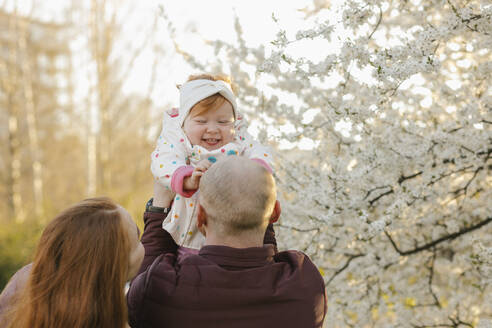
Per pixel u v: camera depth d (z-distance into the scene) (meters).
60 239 1.12
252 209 1.23
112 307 1.11
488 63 2.56
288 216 3.02
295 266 1.32
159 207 1.59
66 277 1.09
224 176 1.24
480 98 2.69
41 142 15.55
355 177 2.59
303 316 1.25
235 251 1.25
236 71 3.30
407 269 3.06
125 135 14.84
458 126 2.65
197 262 1.27
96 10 12.43
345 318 3.05
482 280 2.64
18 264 5.65
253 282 1.23
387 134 2.73
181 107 1.60
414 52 2.20
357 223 2.77
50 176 15.60
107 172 12.27
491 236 2.86
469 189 2.92
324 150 2.94
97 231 1.13
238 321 1.20
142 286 1.28
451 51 2.78
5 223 8.34
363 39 2.52
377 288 3.04
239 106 3.22
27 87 13.06
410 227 3.01
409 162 2.67
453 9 2.24
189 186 1.42
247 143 1.71
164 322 1.22
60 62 14.91
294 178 2.89
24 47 12.94
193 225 1.53
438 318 2.97
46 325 1.07
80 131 16.06
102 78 12.52
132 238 1.21
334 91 2.96
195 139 1.56
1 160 13.21
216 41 3.45
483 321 2.38
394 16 2.80
